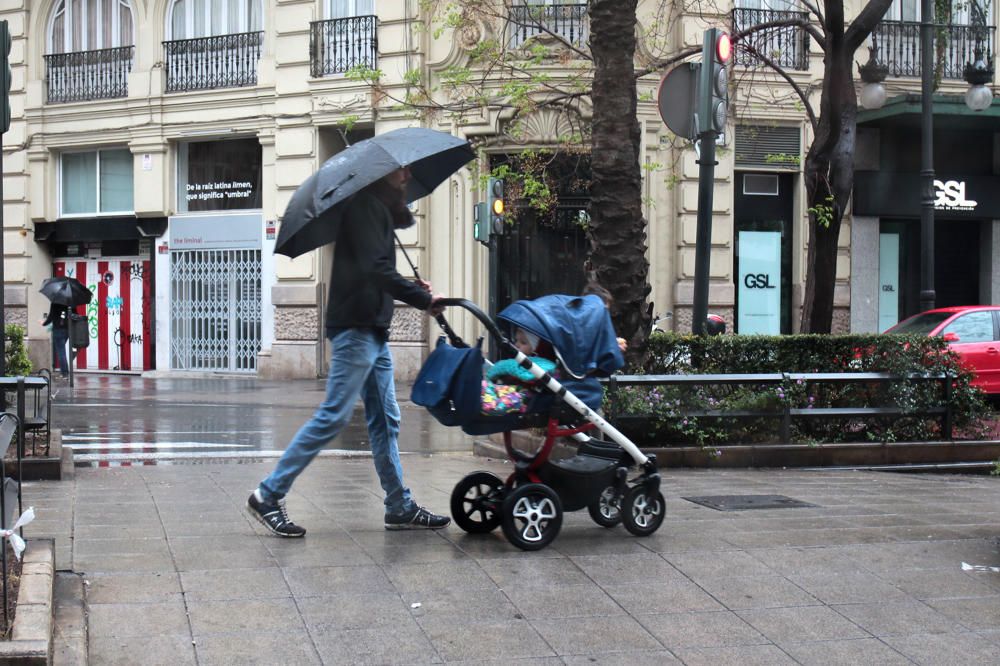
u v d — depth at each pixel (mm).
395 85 20734
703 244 9758
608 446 6059
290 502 7039
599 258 10000
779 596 5047
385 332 5836
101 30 24766
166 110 23641
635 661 4230
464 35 16656
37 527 6035
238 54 23078
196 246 23594
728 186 20703
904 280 22750
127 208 24828
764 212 21438
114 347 25047
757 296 21484
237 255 23234
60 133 24938
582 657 4250
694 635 4523
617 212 9938
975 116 20703
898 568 5555
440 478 8492
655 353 10070
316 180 5535
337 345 5719
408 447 11930
